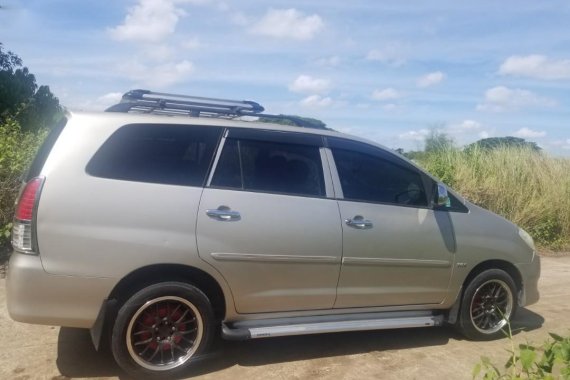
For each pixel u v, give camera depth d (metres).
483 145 12.27
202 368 4.45
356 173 4.82
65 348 4.70
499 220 5.38
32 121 10.97
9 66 14.47
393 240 4.80
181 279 4.20
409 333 5.50
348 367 4.60
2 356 4.52
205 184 4.23
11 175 6.98
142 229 4.00
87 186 3.93
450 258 5.06
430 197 5.06
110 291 3.95
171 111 4.85
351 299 4.73
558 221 10.89
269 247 4.33
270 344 5.03
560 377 3.19
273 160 4.52
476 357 4.92
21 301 3.81
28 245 3.83
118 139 4.09
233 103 4.95
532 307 6.70
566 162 11.93
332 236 4.55
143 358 4.11
